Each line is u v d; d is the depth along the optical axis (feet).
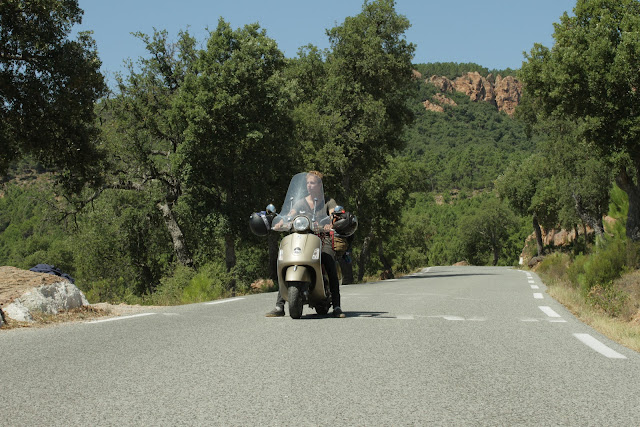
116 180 110.83
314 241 26.32
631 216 91.71
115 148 105.81
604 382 15.46
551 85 95.86
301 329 24.30
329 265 27.14
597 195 149.38
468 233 429.79
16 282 31.81
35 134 73.61
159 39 108.99
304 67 132.16
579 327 26.17
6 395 13.88
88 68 73.56
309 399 13.50
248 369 16.71
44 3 68.59
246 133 95.14
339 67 128.36
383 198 154.20
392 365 17.33
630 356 19.21
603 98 89.40
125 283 140.56
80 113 75.97
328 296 27.55
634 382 15.48
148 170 113.19
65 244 135.23
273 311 28.86
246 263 164.96
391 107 139.95
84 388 14.55
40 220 114.32
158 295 70.08
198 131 95.35
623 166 91.71
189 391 14.23
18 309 29.53
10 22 68.39
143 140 108.58
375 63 127.03
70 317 31.65
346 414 12.29
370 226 154.51
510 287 59.47
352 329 24.32
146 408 12.73
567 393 14.24
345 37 129.70
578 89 90.33
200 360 18.03
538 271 111.55
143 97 109.60
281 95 98.94
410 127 144.77
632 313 35.22
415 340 21.80
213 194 104.58
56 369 16.83
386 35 133.69
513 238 441.27
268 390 14.33
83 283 134.31
